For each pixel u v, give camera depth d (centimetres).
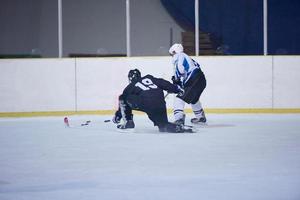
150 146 1905
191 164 1555
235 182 1309
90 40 3497
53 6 3519
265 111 3042
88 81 3031
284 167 1502
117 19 3488
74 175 1412
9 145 1964
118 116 2355
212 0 3419
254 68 3030
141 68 3038
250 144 1941
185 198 1151
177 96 2320
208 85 3042
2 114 3005
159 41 3484
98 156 1708
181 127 2255
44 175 1416
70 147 1903
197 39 3209
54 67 3012
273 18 3403
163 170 1467
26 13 3525
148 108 2238
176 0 3462
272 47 3409
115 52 3494
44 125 2606
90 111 3041
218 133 2250
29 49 3538
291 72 3022
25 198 1171
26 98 3009
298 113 3036
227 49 3403
